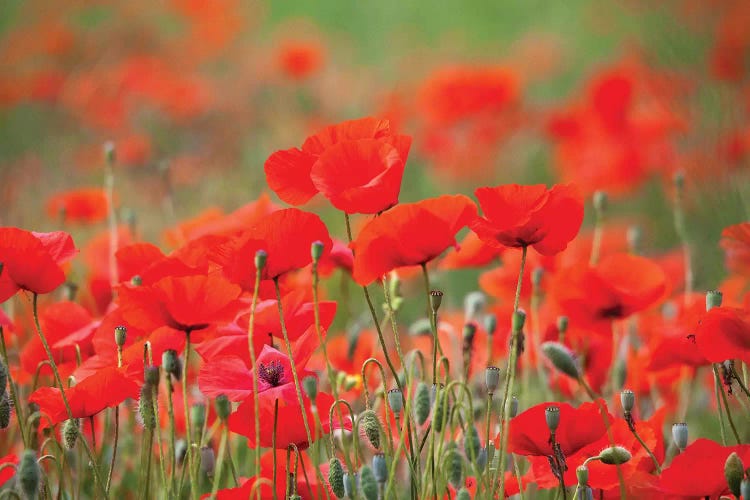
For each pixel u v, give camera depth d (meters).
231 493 1.99
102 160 4.61
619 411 2.19
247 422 1.98
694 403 2.43
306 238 1.98
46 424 2.05
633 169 3.90
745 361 2.00
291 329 2.03
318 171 1.99
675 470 1.96
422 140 4.97
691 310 2.09
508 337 2.25
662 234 4.10
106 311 2.34
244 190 4.42
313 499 2.01
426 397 1.95
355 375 2.24
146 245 2.13
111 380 1.99
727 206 2.79
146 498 2.00
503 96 4.61
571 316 2.19
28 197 4.15
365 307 3.28
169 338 2.03
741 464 1.92
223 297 1.98
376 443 1.95
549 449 1.98
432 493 1.97
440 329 2.26
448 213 1.97
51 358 2.00
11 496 2.00
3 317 2.03
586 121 4.17
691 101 3.33
